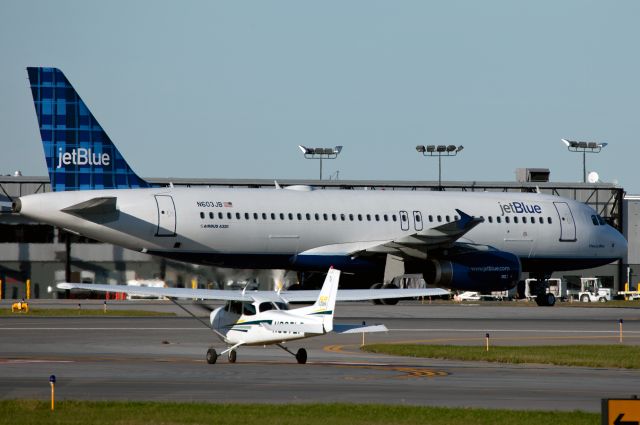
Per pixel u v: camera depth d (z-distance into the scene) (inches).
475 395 3435.0
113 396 3371.1
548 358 4662.9
